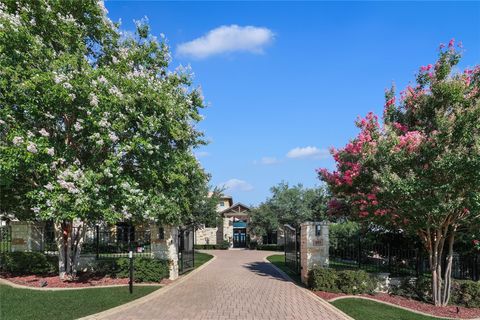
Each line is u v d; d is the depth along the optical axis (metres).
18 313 9.06
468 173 10.17
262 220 47.69
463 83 11.68
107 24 13.68
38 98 11.29
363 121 12.41
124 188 11.84
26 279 13.65
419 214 11.12
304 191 46.66
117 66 13.17
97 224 16.42
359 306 11.19
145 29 14.67
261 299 11.94
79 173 11.43
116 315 9.45
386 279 13.21
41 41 11.81
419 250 14.57
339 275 13.09
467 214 11.20
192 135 15.87
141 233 18.39
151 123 12.18
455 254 14.80
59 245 13.95
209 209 34.75
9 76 11.12
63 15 12.72
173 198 14.50
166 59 14.87
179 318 9.34
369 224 14.59
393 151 11.14
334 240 18.41
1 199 13.90
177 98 14.16
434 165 10.47
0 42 10.99
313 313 10.21
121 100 11.66
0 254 15.24
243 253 38.72
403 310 11.11
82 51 12.53
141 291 12.42
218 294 12.69
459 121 10.59
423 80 12.71
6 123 11.50
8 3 12.06
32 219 15.20
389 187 10.76
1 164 10.72
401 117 13.34
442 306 11.81
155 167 13.21
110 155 11.81
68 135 12.67
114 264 15.48
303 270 15.34
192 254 22.22
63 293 11.49
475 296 11.87
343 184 12.88
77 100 11.56
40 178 12.30
